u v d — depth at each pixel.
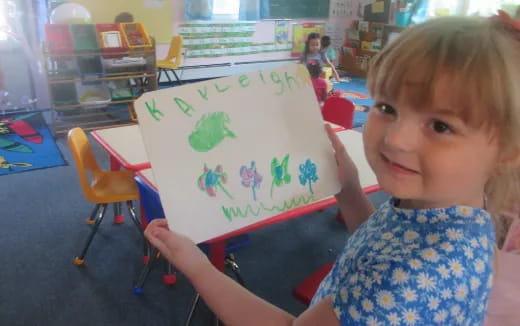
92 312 1.69
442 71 0.44
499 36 0.45
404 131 0.47
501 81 0.42
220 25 5.53
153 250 1.76
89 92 3.81
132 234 2.22
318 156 0.84
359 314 0.46
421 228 0.51
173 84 5.48
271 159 0.80
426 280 0.46
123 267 1.96
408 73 0.46
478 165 0.46
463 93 0.43
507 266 0.84
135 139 1.80
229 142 0.77
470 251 0.48
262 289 1.85
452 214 0.50
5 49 3.96
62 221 2.31
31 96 4.20
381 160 0.51
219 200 0.75
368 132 0.52
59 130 3.71
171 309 1.71
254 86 0.80
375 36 6.05
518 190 0.55
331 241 2.23
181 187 0.72
